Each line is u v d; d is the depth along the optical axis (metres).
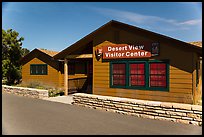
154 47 12.19
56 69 23.14
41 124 8.58
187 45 11.09
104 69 14.07
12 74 27.05
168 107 8.99
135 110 9.97
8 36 26.80
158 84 12.17
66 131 7.70
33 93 16.12
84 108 11.80
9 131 7.68
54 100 14.67
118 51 13.47
